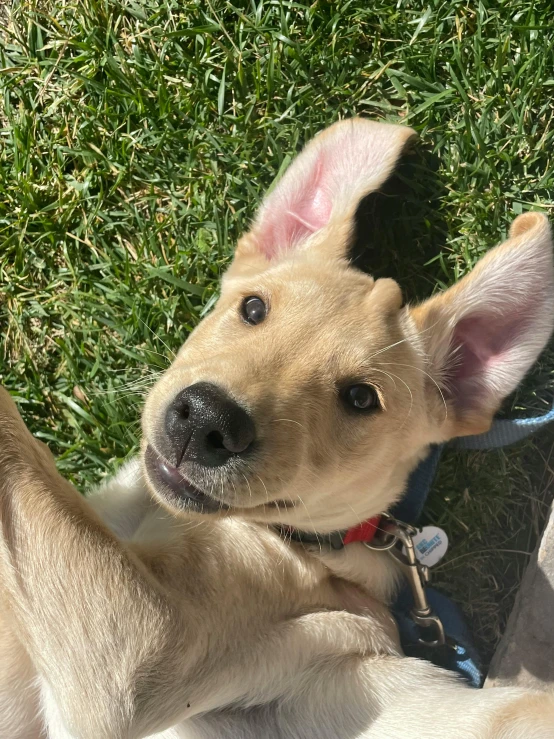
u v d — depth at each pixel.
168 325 0.50
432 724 0.38
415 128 0.50
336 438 0.34
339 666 0.39
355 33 0.51
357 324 0.36
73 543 0.32
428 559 0.44
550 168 0.50
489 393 0.39
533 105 0.50
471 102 0.51
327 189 0.42
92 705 0.32
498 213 0.50
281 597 0.38
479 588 0.49
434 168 0.51
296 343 0.34
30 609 0.32
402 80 0.51
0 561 0.32
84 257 0.51
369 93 0.52
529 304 0.37
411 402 0.37
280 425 0.32
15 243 0.51
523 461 0.49
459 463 0.49
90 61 0.52
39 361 0.51
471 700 0.38
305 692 0.38
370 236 0.50
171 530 0.38
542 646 0.44
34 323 0.51
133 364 0.50
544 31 0.50
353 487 0.36
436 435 0.39
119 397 0.49
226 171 0.51
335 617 0.39
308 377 0.33
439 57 0.51
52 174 0.51
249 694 0.38
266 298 0.37
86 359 0.50
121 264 0.51
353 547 0.41
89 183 0.51
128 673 0.32
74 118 0.52
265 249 0.42
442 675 0.41
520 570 0.48
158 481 0.33
